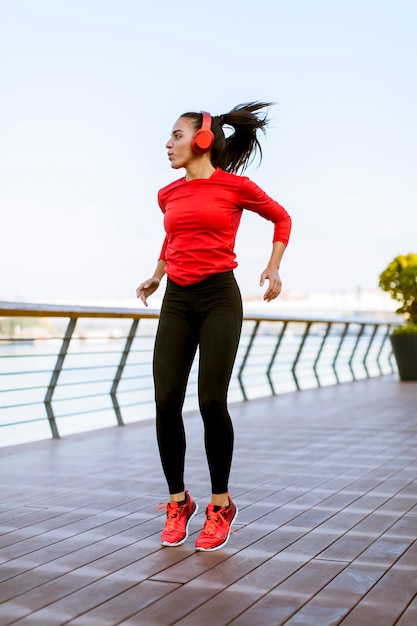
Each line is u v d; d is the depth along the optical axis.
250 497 3.48
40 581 2.31
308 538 2.77
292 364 9.90
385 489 3.64
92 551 2.63
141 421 6.62
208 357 2.64
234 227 2.74
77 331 5.71
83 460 4.63
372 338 12.61
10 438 6.30
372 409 7.31
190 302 2.69
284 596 2.16
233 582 2.28
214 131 2.78
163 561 2.50
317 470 4.16
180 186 2.74
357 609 2.05
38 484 3.88
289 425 6.17
